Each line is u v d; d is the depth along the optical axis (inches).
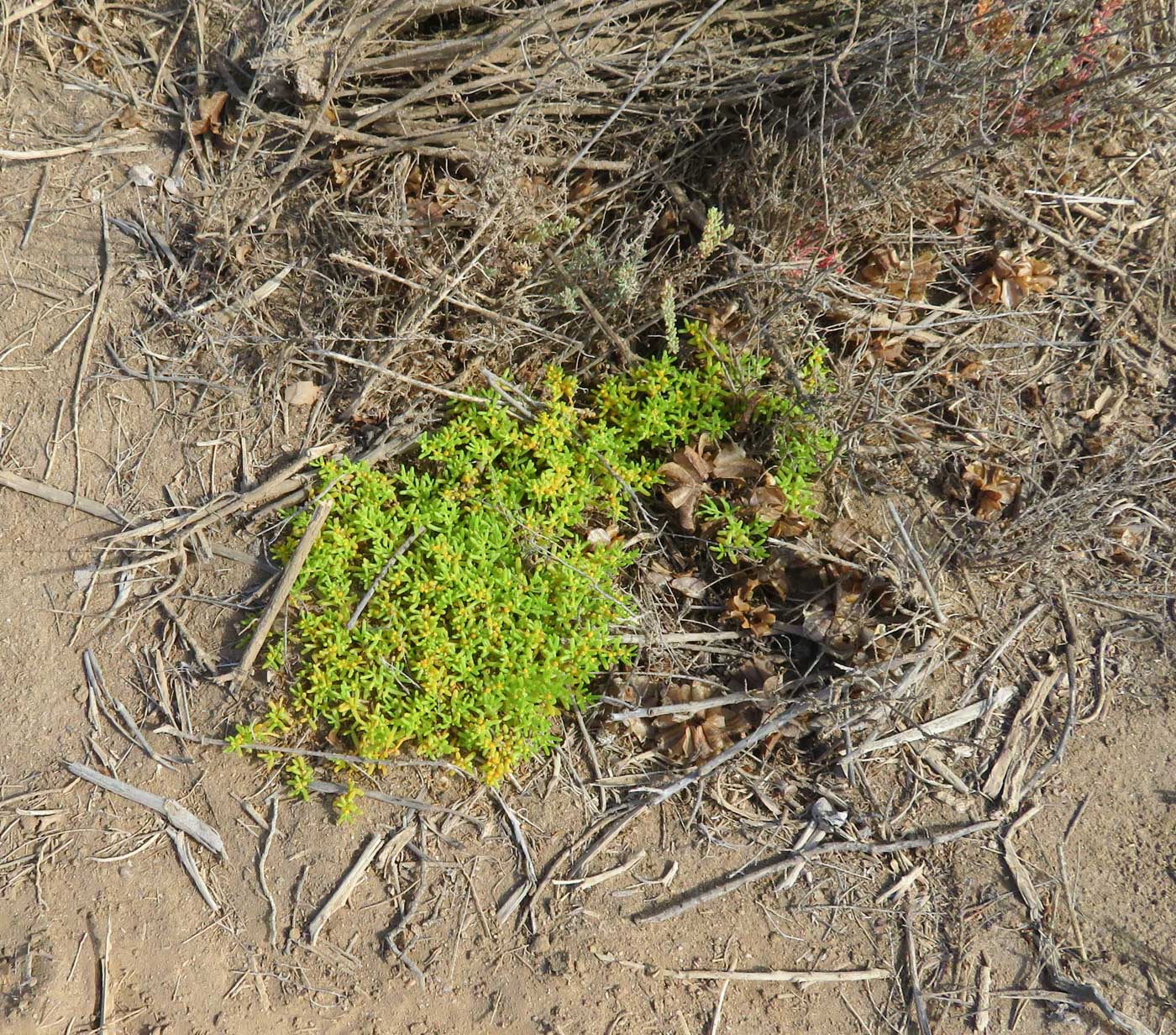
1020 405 55.9
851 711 53.4
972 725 53.8
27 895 51.9
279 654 52.7
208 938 51.8
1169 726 53.9
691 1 56.0
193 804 52.4
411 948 51.8
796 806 53.3
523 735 52.8
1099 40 54.6
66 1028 51.1
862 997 51.9
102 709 52.9
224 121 55.4
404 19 54.9
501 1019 51.4
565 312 55.3
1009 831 53.1
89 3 55.5
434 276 54.4
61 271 54.6
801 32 56.2
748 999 51.8
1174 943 52.4
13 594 53.3
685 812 53.1
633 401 54.6
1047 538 54.3
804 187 54.8
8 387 54.1
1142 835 53.2
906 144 54.8
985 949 52.3
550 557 53.4
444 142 55.2
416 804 52.6
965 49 54.1
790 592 54.5
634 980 51.8
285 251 55.2
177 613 53.4
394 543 53.3
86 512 53.8
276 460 54.3
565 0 54.2
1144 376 56.0
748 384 54.2
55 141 55.0
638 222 56.2
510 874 52.4
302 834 52.3
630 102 55.5
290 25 53.9
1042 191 56.8
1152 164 57.0
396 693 52.6
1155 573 54.9
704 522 54.5
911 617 54.0
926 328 55.9
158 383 54.5
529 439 54.2
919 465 55.2
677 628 54.4
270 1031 51.3
